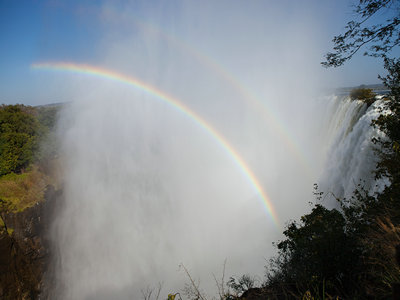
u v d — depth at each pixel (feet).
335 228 16.51
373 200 19.95
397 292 9.32
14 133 82.38
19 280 54.54
